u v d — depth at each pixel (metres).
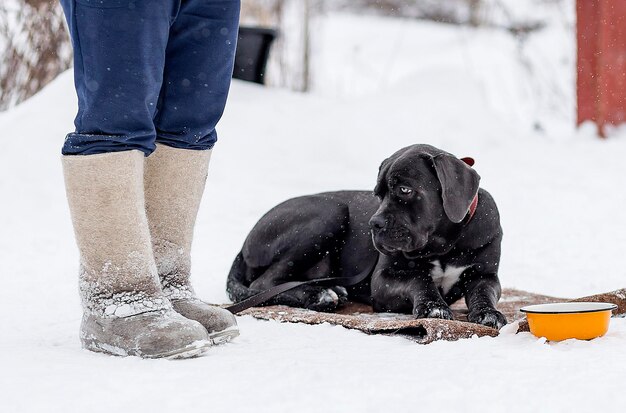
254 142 9.02
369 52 16.77
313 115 9.80
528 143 10.20
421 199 3.91
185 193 3.27
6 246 5.96
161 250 3.26
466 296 4.09
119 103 2.88
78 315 3.92
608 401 2.17
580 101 10.99
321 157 9.05
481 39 16.56
